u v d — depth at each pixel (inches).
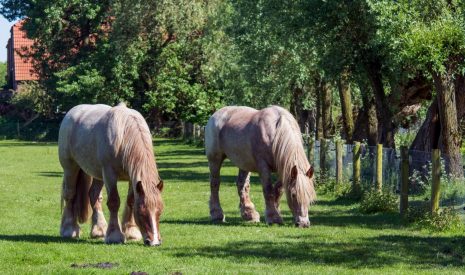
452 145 847.1
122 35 2498.8
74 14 2805.1
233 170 1483.8
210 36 2192.4
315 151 1117.1
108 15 2600.9
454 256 530.9
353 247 563.2
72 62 2837.1
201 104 2388.0
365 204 796.6
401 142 1364.4
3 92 3617.1
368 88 1198.3
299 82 1491.1
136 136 564.4
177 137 2977.4
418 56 771.4
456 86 970.7
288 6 1120.2
